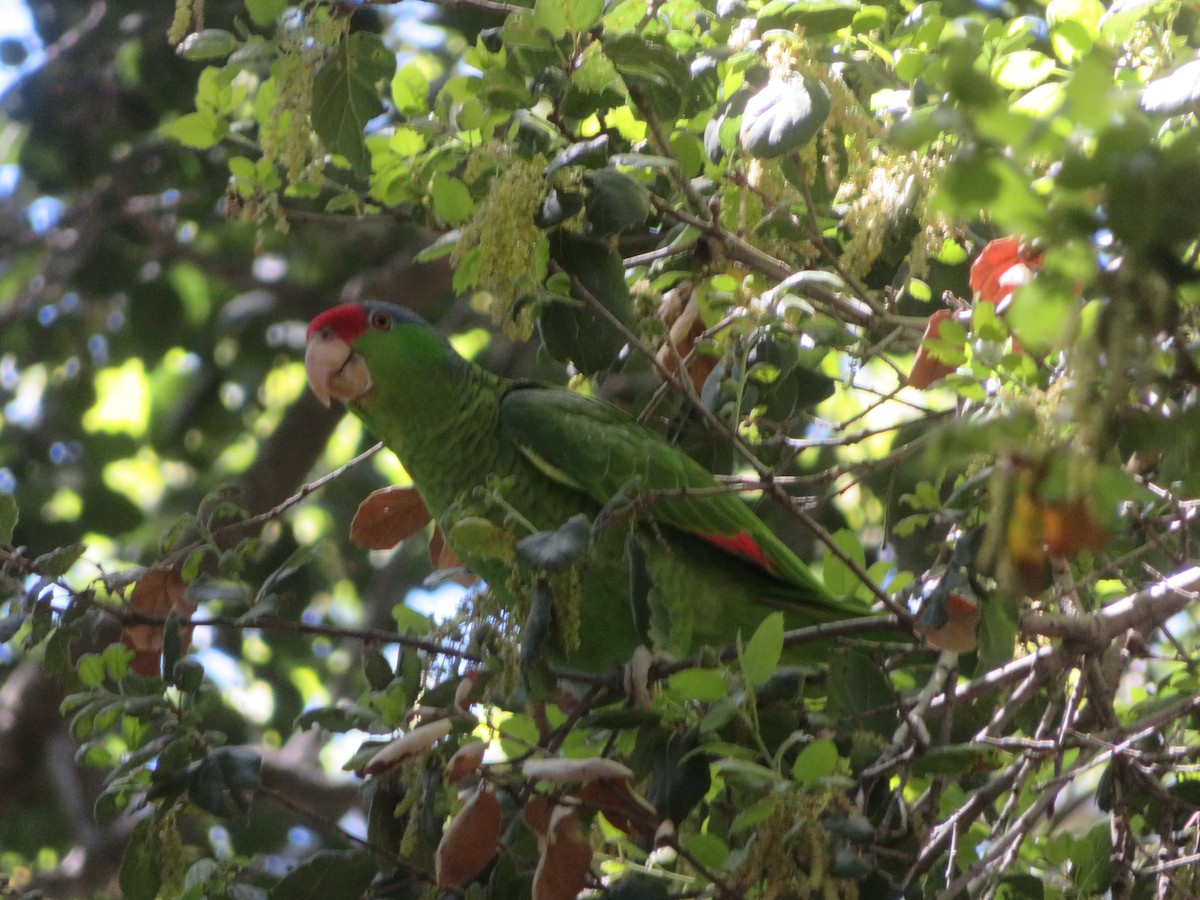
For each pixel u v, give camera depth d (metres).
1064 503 3.13
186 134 7.07
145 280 14.61
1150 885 5.91
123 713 5.52
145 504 16.58
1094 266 2.72
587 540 4.72
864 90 6.70
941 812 6.65
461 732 5.55
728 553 7.29
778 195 6.12
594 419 7.25
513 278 5.36
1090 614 5.73
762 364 6.23
